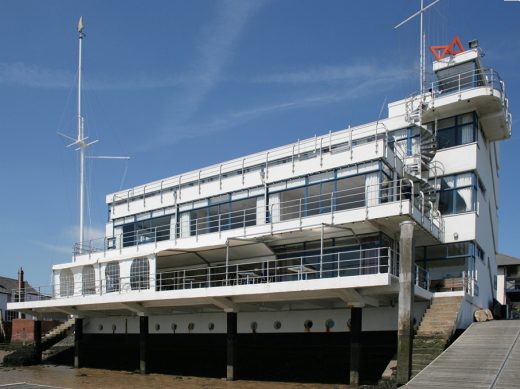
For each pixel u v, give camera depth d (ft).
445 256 95.71
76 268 111.65
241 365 93.71
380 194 85.15
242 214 105.50
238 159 112.68
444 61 108.37
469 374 54.08
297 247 94.07
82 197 149.59
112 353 117.60
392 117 103.60
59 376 95.09
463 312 81.97
